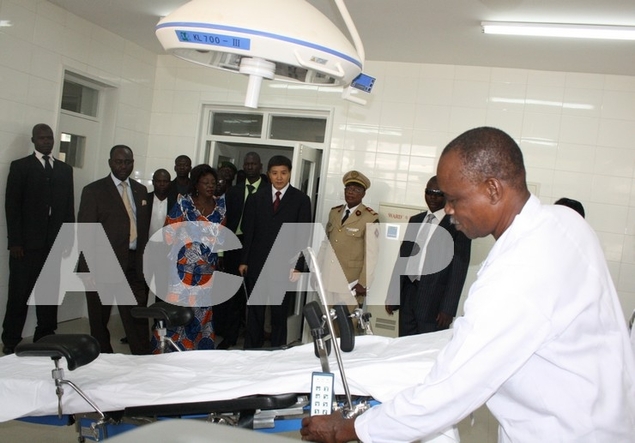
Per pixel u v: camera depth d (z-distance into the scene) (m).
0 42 4.27
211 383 2.01
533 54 4.75
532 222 1.15
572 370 1.10
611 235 5.02
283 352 2.40
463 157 1.18
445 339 2.31
